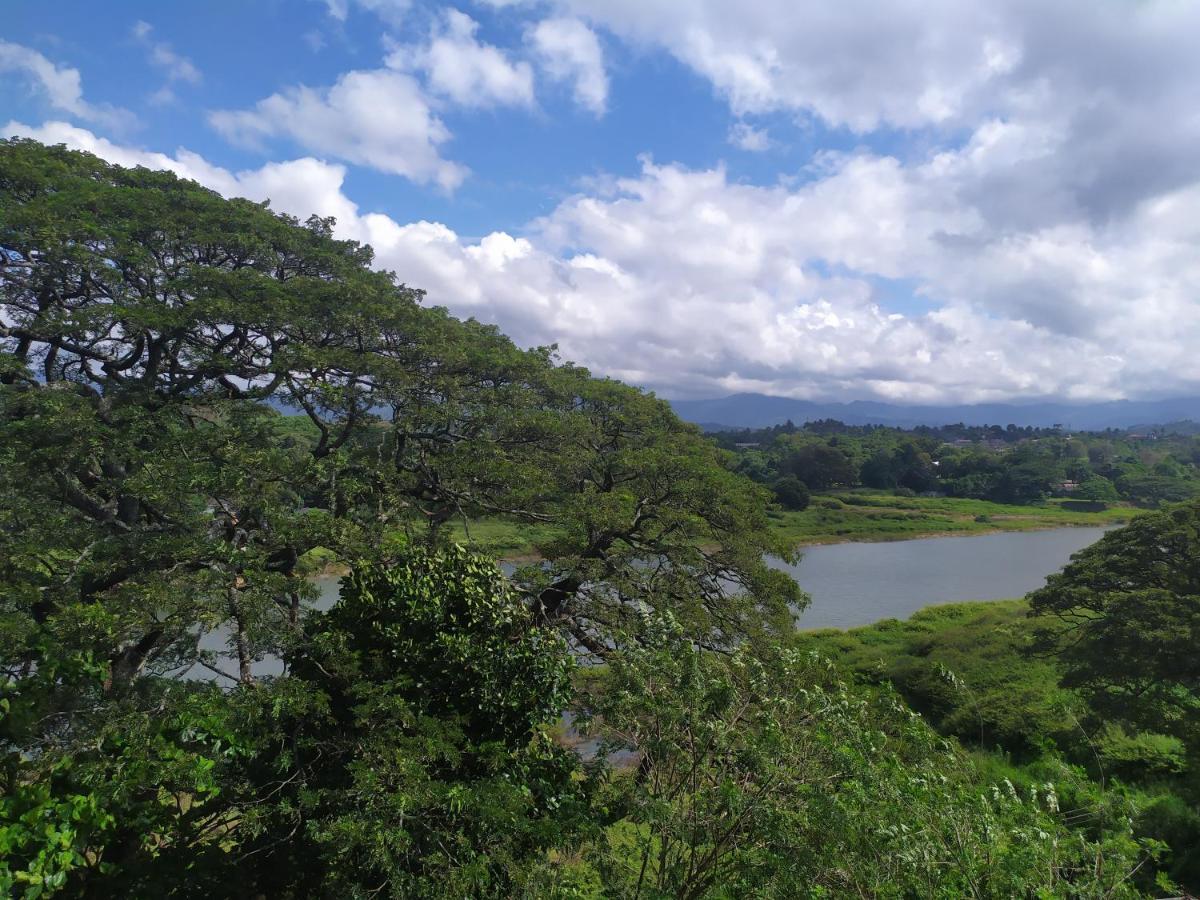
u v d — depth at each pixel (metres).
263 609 10.29
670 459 18.56
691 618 15.01
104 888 6.93
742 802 6.39
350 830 6.58
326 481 15.15
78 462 14.27
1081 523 88.44
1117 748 20.48
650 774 7.53
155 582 11.02
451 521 26.95
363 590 9.52
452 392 18.11
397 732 7.85
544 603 17.09
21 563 12.28
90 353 16.77
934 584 53.53
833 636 36.06
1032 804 6.57
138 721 7.74
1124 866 6.39
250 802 7.89
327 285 17.34
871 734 6.94
